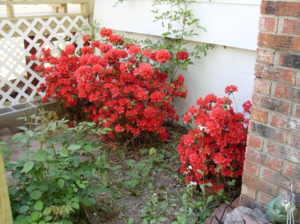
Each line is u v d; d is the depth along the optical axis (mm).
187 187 2307
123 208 2314
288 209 1671
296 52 1597
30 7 5633
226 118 2342
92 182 2582
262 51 1721
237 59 2922
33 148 3223
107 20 4113
